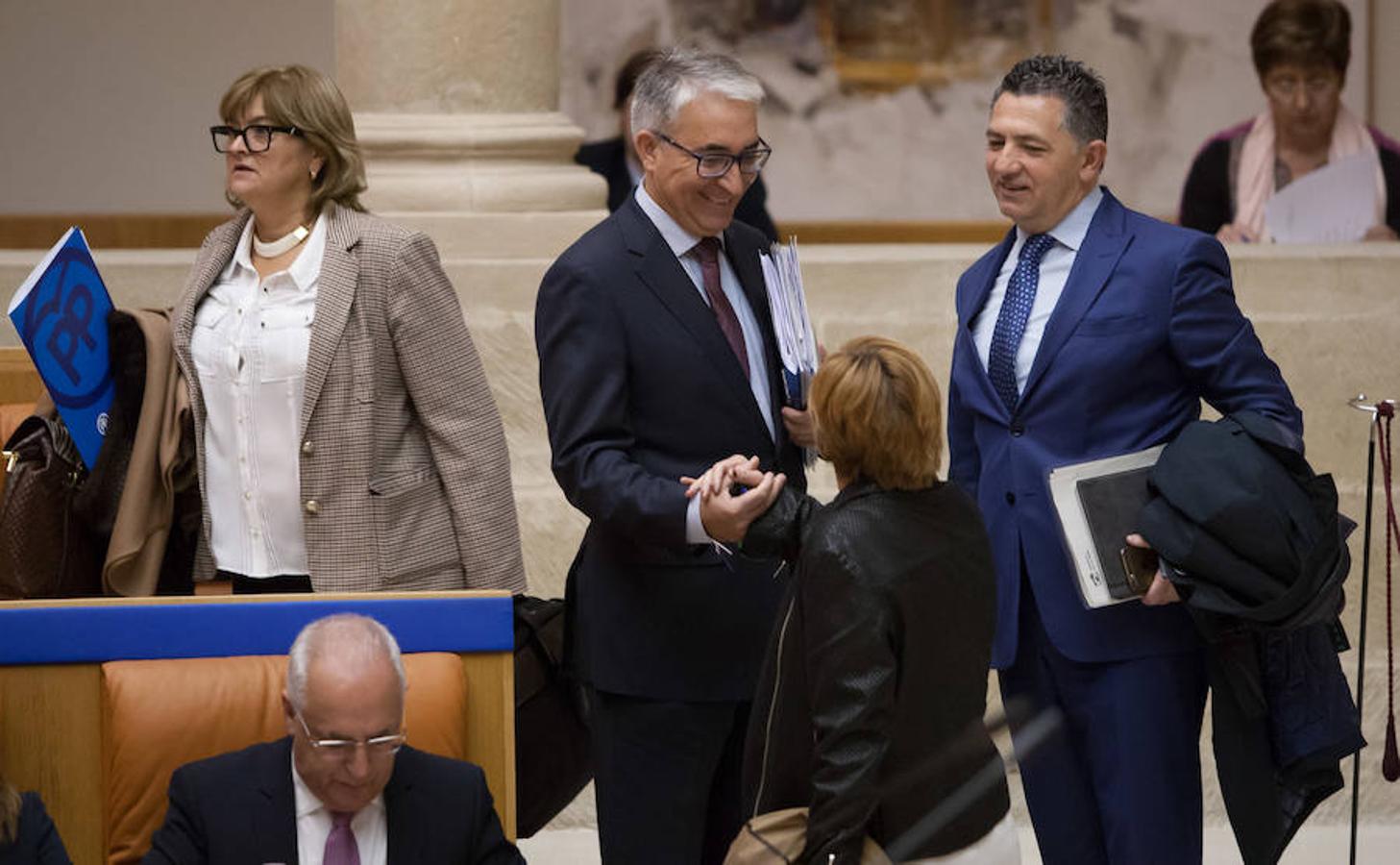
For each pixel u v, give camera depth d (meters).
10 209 38.44
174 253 22.44
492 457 14.82
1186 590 13.84
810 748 12.25
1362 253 21.44
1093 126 14.41
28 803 11.77
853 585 11.85
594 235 14.03
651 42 39.50
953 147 40.41
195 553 14.82
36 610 12.99
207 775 11.88
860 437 11.98
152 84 38.59
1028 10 40.16
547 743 14.99
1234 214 29.08
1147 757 14.35
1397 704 20.11
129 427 14.66
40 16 38.31
